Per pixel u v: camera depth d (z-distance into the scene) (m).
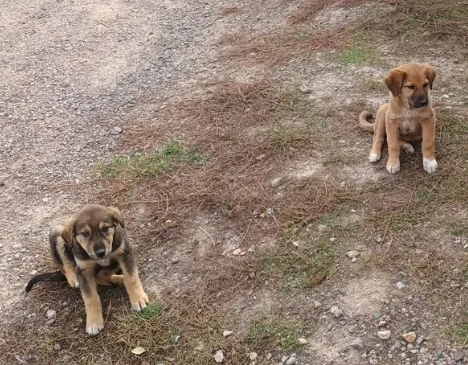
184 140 3.79
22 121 4.16
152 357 2.93
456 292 2.94
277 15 4.78
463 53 4.07
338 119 3.72
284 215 3.29
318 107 3.83
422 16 4.36
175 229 3.33
